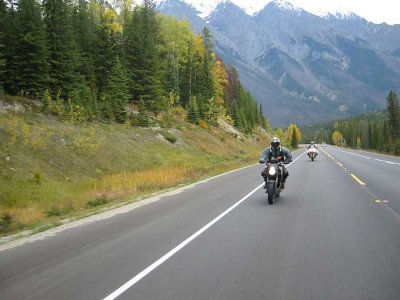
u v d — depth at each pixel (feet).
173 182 71.05
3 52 129.49
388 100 303.89
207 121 237.86
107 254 24.30
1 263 23.32
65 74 141.59
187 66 251.60
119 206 45.68
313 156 133.80
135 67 190.90
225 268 20.70
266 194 50.57
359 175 74.08
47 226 34.68
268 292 17.28
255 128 395.55
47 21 144.56
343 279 18.71
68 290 18.21
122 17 222.07
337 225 30.71
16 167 79.36
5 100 115.85
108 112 148.36
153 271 20.57
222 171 96.32
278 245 25.04
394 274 19.34
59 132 108.17
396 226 30.12
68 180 86.94
